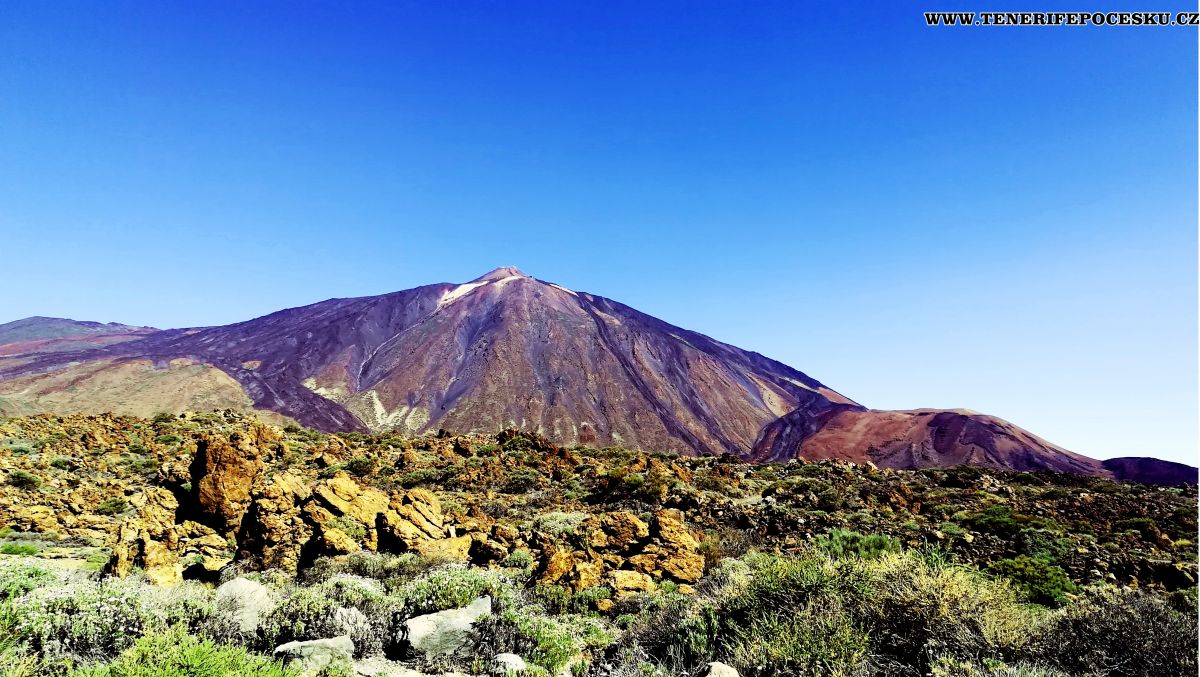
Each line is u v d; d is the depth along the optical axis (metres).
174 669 5.91
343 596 10.45
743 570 13.11
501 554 16.05
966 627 6.92
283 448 37.03
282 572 15.09
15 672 6.30
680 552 14.48
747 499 29.72
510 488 30.84
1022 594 11.25
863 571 8.18
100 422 45.06
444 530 18.33
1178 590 12.75
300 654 7.72
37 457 30.62
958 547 17.36
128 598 8.34
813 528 20.42
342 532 16.30
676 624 8.84
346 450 41.19
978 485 35.41
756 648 7.20
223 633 8.37
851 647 6.89
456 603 10.02
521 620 9.16
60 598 7.75
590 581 12.98
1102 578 14.41
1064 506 28.45
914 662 6.82
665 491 27.66
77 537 18.77
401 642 8.73
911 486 34.56
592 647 9.51
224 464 17.47
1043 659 6.59
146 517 15.86
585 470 36.50
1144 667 6.42
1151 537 21.56
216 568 15.29
